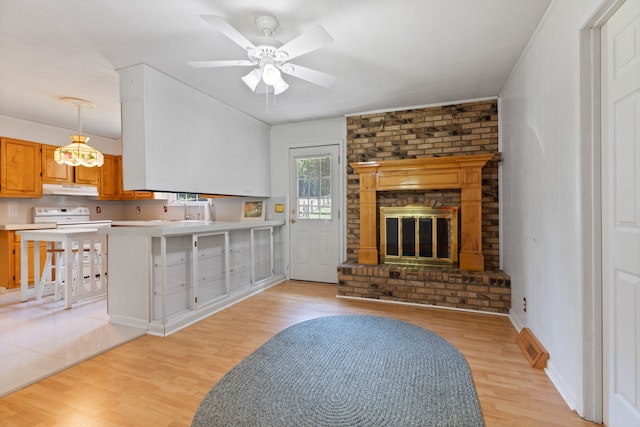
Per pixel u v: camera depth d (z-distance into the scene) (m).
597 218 1.63
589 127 1.64
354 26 2.26
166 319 2.86
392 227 4.06
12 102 3.73
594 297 1.64
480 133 3.72
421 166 3.75
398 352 2.40
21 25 2.17
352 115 4.33
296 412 1.70
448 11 2.08
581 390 1.66
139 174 2.81
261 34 2.35
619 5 1.45
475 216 3.60
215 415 1.68
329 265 4.62
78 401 1.82
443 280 3.47
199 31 2.29
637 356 1.38
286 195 4.85
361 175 4.07
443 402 1.78
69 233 3.49
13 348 2.48
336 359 2.29
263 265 4.56
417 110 3.99
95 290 3.85
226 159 3.90
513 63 2.83
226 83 3.22
